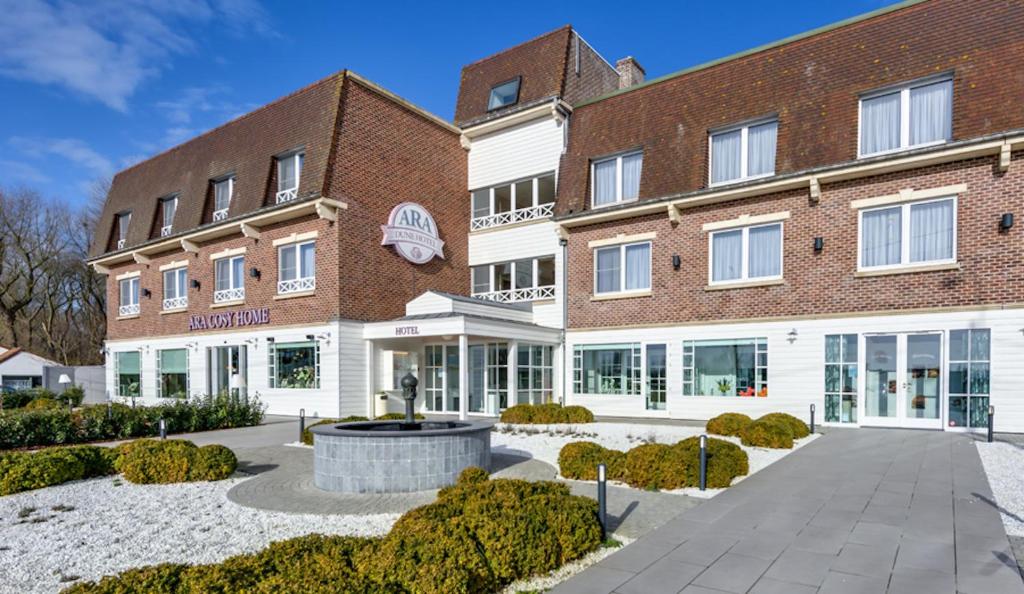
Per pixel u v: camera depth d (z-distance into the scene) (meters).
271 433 15.23
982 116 13.30
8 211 43.28
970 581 4.93
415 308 18.95
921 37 14.76
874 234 14.73
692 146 17.56
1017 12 13.66
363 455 8.41
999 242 13.12
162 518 7.11
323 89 19.52
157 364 24.97
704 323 17.08
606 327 18.94
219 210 22.66
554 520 5.47
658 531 6.40
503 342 18.81
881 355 14.48
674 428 14.88
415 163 21.28
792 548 5.80
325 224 18.72
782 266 15.88
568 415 16.48
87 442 13.80
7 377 36.56
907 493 7.88
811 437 13.02
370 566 4.33
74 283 47.97
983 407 13.20
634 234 18.50
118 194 27.97
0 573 5.31
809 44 16.52
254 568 4.21
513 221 22.12
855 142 14.90
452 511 5.73
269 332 20.23
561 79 21.55
